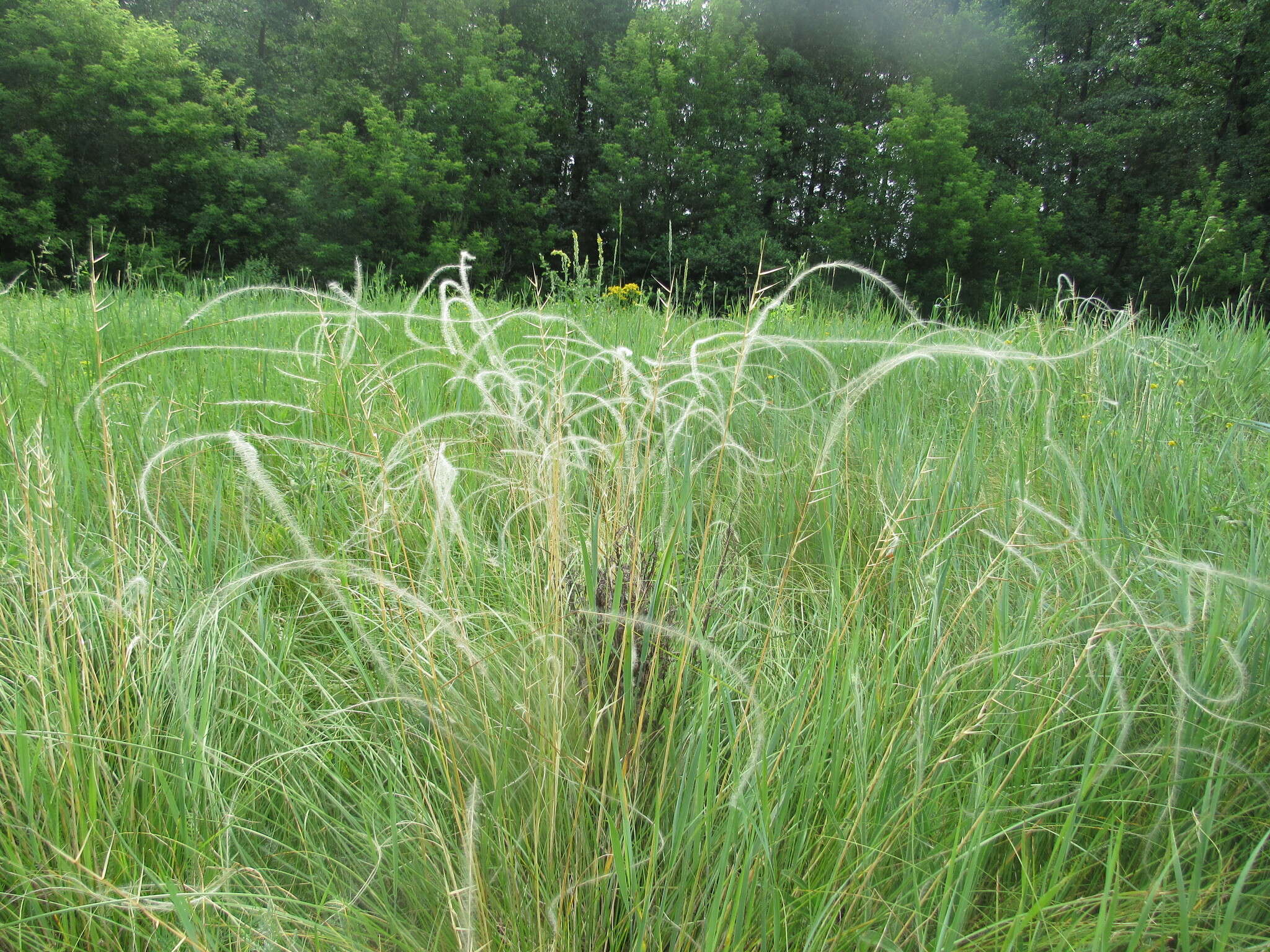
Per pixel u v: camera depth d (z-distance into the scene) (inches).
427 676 72.2
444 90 1011.9
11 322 208.2
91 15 963.3
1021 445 121.0
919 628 86.8
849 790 68.7
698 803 62.6
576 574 82.1
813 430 138.9
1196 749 64.8
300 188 949.8
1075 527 99.2
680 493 97.1
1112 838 61.6
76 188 930.7
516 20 1248.8
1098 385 160.1
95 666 79.3
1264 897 61.4
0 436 112.3
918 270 1032.2
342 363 86.4
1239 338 220.1
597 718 65.0
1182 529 109.6
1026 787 68.2
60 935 60.9
